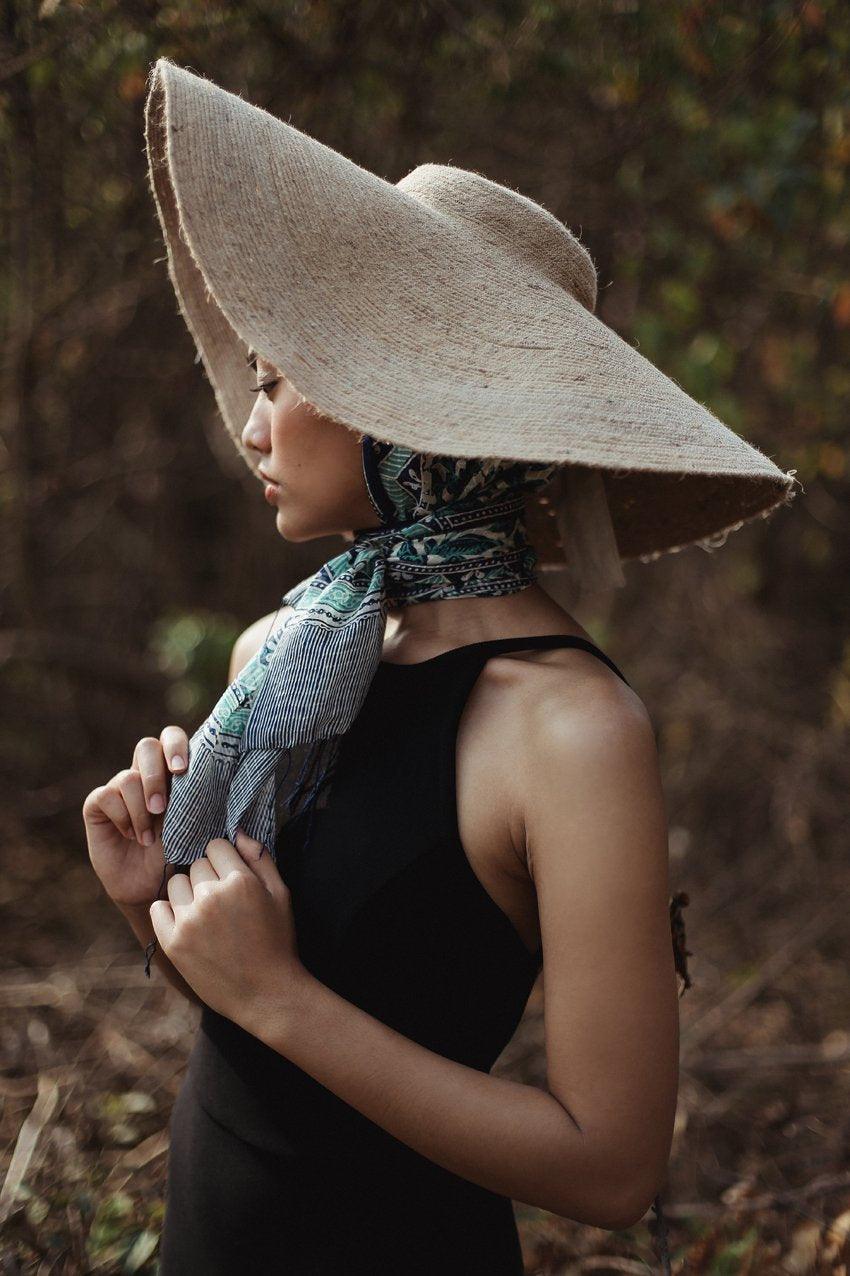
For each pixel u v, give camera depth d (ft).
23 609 12.35
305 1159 3.45
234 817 3.43
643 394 3.26
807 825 12.22
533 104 9.06
